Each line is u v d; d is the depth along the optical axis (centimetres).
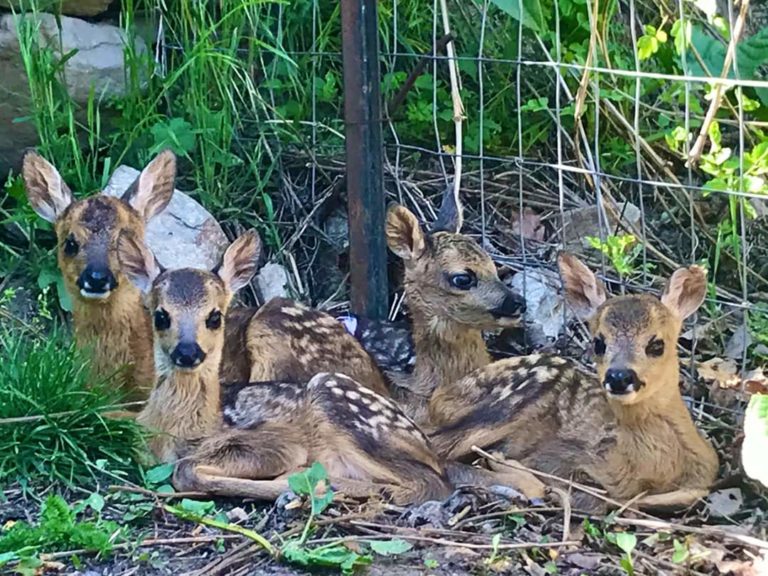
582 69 228
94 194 232
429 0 270
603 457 202
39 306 242
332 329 227
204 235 246
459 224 239
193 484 195
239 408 208
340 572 178
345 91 233
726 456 211
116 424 201
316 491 193
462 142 260
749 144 247
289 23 268
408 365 233
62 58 247
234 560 180
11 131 254
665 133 238
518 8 234
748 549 185
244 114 263
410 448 201
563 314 239
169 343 202
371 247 237
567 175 261
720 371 227
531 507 193
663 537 188
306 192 262
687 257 248
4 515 190
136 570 179
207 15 266
